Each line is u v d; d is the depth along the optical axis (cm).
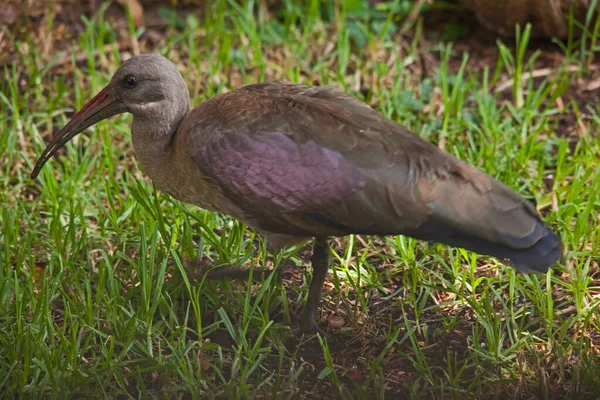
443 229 866
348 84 1348
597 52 1405
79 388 882
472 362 936
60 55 1345
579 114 1307
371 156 871
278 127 891
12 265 1059
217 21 1417
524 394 896
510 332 957
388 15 1474
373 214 874
